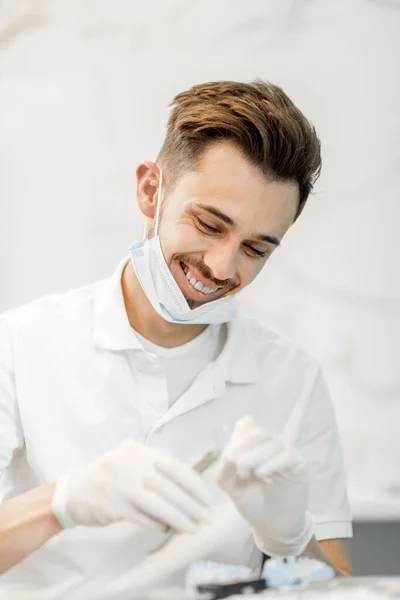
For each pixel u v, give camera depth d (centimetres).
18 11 258
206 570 120
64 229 261
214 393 164
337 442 178
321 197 269
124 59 261
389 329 273
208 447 163
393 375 273
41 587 150
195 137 146
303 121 149
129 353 161
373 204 272
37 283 261
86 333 164
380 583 112
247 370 170
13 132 259
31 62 259
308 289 270
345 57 269
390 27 270
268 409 171
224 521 158
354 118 270
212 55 264
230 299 156
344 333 271
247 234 144
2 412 156
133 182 262
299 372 177
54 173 260
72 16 260
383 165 272
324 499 170
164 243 149
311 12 267
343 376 272
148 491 128
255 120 141
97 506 128
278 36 266
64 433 157
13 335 162
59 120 260
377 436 272
